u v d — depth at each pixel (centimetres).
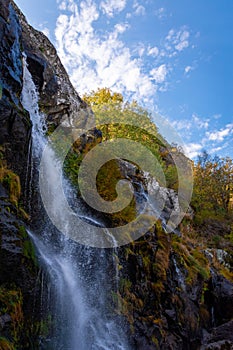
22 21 738
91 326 439
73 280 446
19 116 420
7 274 308
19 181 388
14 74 479
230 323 782
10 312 290
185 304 664
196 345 665
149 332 532
